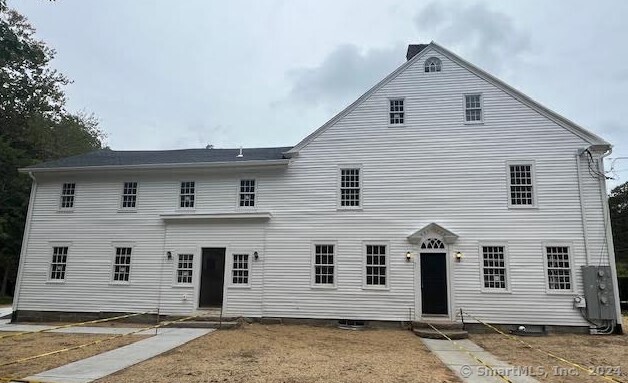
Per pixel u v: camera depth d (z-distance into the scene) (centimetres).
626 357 1134
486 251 1653
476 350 1226
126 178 1995
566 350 1238
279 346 1243
